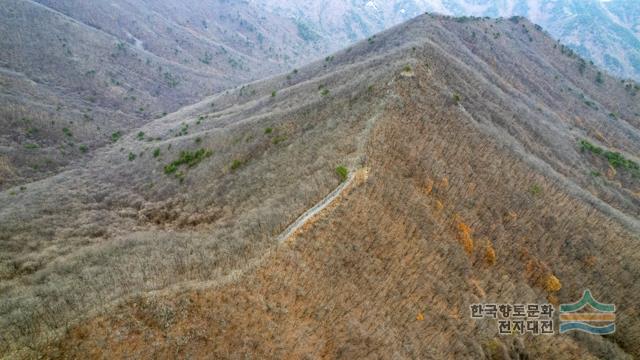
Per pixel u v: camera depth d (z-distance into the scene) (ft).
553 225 186.09
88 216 199.93
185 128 366.84
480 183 182.50
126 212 205.77
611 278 173.99
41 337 82.28
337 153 161.99
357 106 211.20
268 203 145.69
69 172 297.53
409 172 162.40
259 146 223.92
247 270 102.12
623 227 209.97
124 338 82.64
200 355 81.97
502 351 121.29
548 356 132.77
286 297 99.09
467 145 203.51
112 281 110.11
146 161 280.31
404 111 196.54
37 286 120.47
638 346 152.15
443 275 131.75
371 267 118.32
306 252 113.09
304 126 224.53
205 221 172.65
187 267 110.11
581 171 295.07
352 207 129.80
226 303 92.07
